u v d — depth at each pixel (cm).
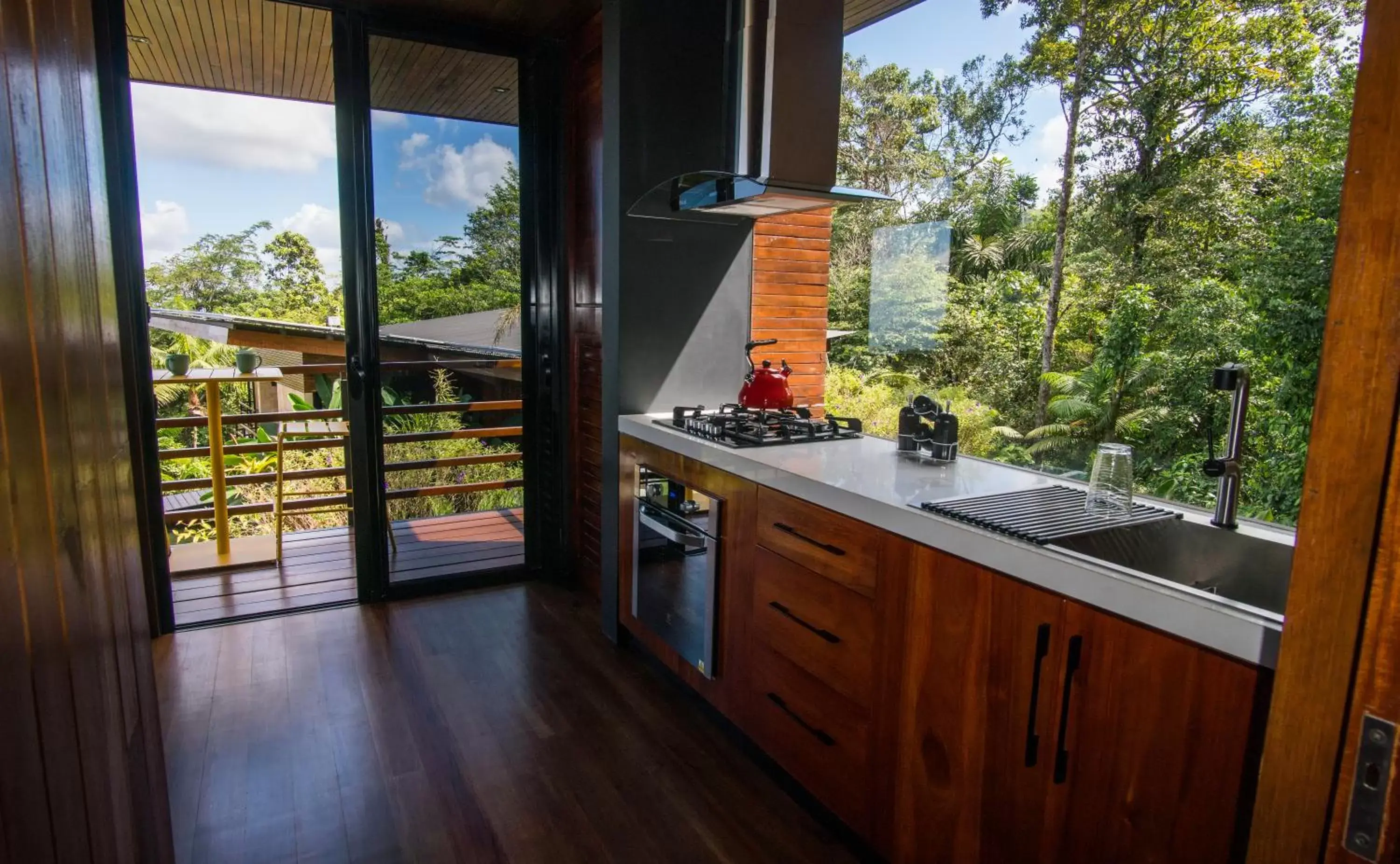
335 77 306
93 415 69
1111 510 158
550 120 344
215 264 835
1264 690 102
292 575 374
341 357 576
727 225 300
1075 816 130
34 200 54
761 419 255
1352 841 54
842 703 184
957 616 151
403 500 345
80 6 75
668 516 256
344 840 189
